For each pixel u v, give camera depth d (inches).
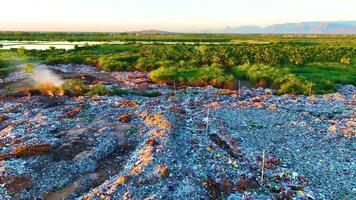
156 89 3085.6
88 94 2810.0
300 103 2564.0
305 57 4451.3
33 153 1557.6
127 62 4404.5
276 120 2148.1
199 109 2348.7
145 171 1341.0
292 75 3324.3
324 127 2018.9
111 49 5738.2
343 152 1678.2
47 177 1398.9
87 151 1595.7
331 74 3570.4
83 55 4933.6
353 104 2536.9
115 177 1366.9
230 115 2231.8
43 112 2199.8
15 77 3521.2
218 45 6441.9
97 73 3922.2
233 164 1465.3
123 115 2055.9
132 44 6879.9
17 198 1269.7
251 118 2181.3
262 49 5226.4
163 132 1722.4
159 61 4237.2
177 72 3499.0
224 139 1744.6
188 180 1288.1
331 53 4773.6
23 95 2790.4
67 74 3801.7
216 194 1249.4
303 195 1245.1
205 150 1589.6
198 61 4141.2
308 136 1887.3
